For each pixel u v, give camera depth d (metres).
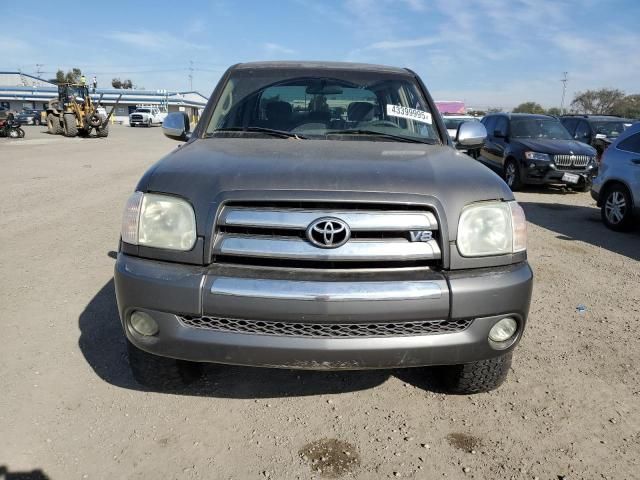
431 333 2.44
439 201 2.44
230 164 2.62
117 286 2.53
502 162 12.25
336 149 3.01
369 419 2.89
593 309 4.57
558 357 3.64
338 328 2.37
